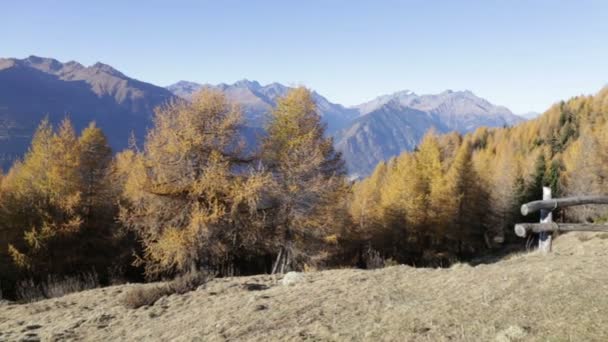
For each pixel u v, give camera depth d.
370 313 5.64
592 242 14.26
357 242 37.66
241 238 21.89
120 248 27.45
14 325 8.54
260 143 22.34
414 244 39.56
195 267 19.61
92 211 26.75
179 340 5.82
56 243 24.95
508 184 52.03
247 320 6.22
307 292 7.54
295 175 21.88
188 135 19.28
